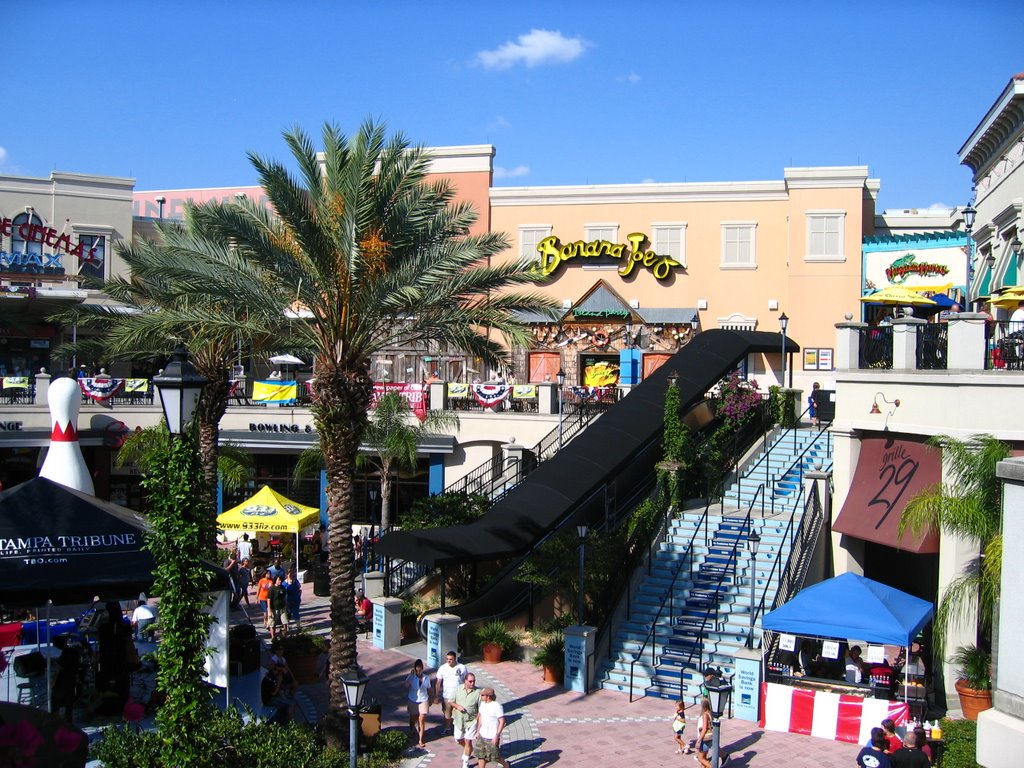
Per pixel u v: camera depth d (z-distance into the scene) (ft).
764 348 107.65
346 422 56.95
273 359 121.80
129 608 81.10
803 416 118.32
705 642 68.08
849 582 59.52
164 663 43.52
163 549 43.34
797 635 58.59
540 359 135.23
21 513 49.03
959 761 48.44
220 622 53.62
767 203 133.18
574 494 82.33
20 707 25.21
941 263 123.44
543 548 75.77
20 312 127.13
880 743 47.37
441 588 79.87
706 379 97.19
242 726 48.83
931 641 65.87
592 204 138.00
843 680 60.54
